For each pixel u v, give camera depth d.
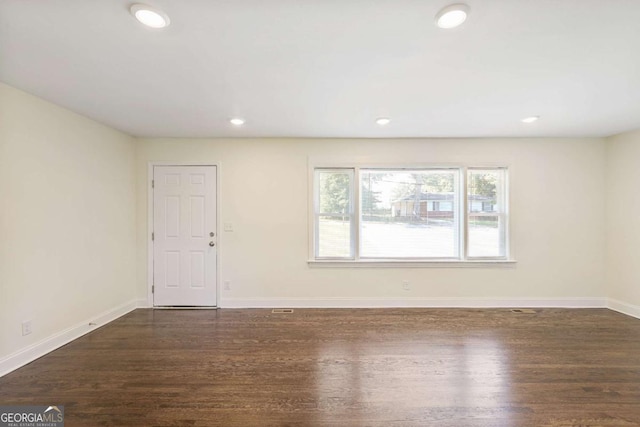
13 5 1.44
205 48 1.85
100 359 2.60
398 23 1.61
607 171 4.01
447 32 1.69
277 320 3.58
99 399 2.04
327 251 4.16
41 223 2.69
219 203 4.05
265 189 4.07
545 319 3.59
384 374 2.35
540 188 4.05
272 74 2.20
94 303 3.32
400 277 4.09
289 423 1.81
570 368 2.44
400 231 4.15
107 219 3.53
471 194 4.13
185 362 2.55
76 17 1.54
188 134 3.87
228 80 2.29
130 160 3.93
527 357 2.63
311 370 2.41
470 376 2.32
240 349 2.80
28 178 2.57
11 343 2.41
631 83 2.36
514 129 3.66
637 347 2.82
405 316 3.71
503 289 4.07
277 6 1.47
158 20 1.57
